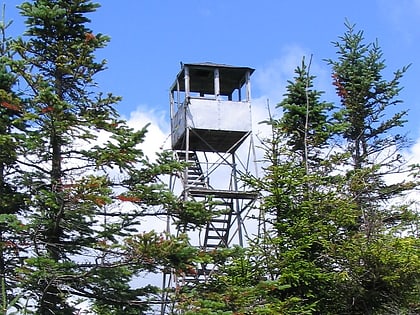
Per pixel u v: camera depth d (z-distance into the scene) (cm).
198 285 1480
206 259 1419
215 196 2339
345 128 2256
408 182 2277
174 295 1424
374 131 2495
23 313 791
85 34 1570
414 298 1778
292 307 1659
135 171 1489
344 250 1753
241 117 2458
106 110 1556
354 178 2069
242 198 2356
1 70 1480
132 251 1343
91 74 1553
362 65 2569
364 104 2519
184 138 2481
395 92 2500
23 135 1391
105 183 1415
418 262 1680
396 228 1838
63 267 1348
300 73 2317
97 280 1423
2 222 1373
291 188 1853
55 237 1456
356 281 1756
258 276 1738
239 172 2225
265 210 1855
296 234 1791
